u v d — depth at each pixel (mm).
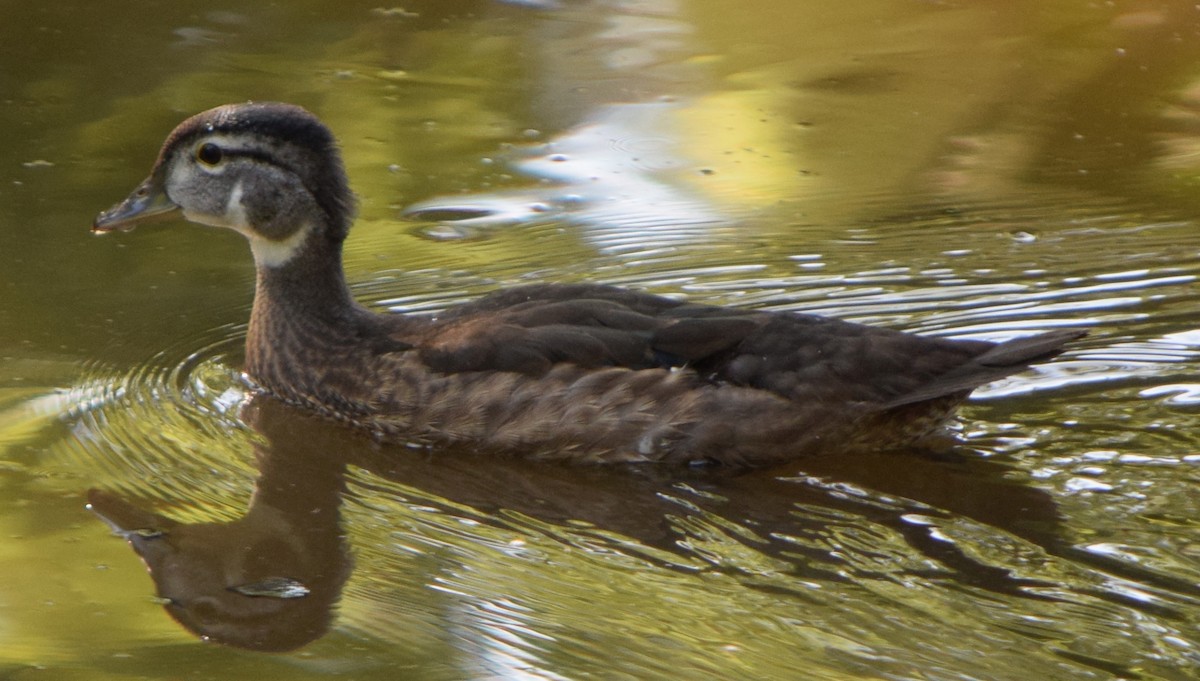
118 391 11844
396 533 9773
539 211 15258
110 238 14695
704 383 10633
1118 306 12930
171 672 8094
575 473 10711
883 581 8859
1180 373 11633
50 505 10031
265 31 19969
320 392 11562
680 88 18469
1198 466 10234
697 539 9555
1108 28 20422
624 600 8789
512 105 17859
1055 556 9055
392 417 11172
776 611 8562
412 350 11266
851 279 13656
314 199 11766
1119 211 14984
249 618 8680
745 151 16734
